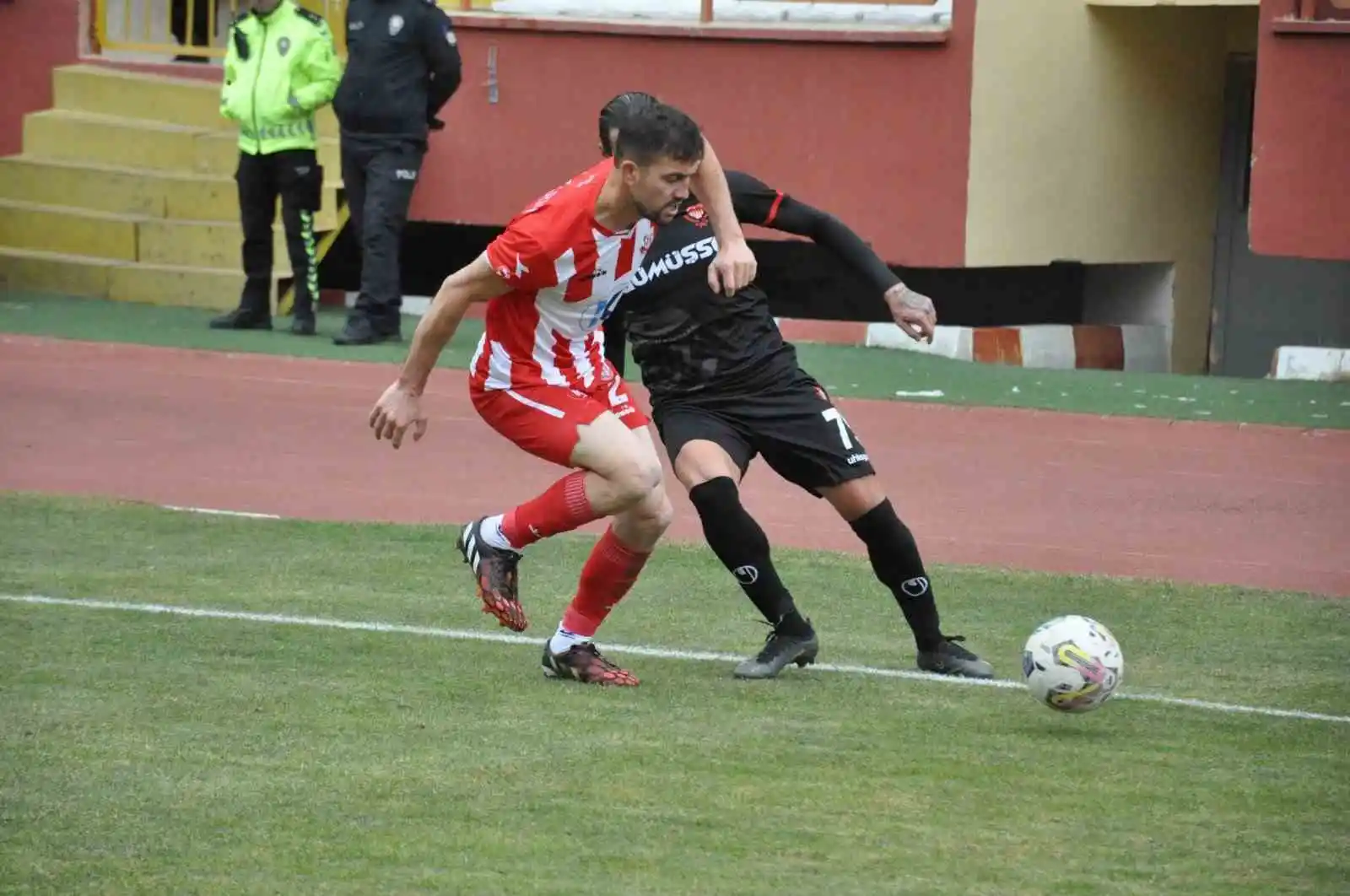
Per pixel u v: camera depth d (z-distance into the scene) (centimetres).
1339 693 2495
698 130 2209
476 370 2398
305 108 5562
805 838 1822
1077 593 3098
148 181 6350
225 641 2580
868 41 5675
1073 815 1919
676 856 1758
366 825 1825
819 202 5788
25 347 5350
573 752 2094
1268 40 5222
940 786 2005
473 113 6134
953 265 5669
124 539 3272
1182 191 6175
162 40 6956
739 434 2517
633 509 2364
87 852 1733
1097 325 6288
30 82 6712
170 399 4709
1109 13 5859
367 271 5547
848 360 5644
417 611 2820
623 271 2306
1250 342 6322
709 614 2891
